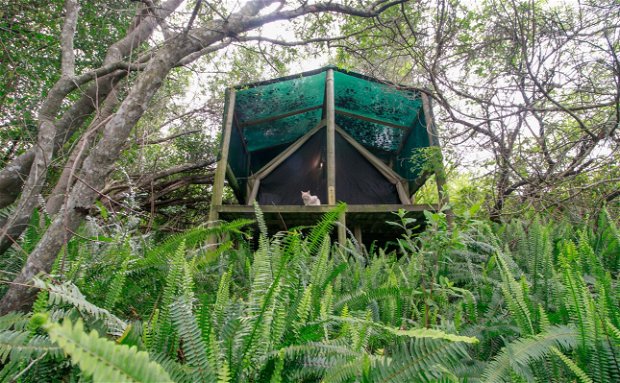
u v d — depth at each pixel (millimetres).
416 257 2354
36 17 5520
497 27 5004
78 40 6285
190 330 1060
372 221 6125
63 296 1068
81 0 5184
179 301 1167
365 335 1335
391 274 2160
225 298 1404
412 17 5645
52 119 3553
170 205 8875
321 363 1057
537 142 4699
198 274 2375
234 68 7293
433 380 931
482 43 5117
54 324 512
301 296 1323
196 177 8953
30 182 2746
